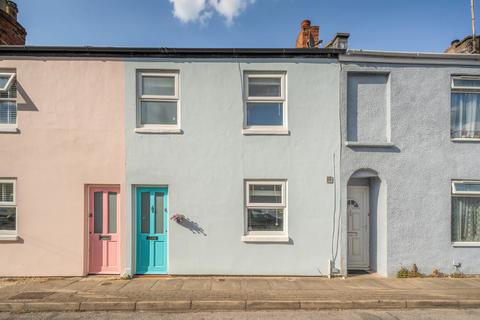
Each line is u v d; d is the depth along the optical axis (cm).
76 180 761
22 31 938
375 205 813
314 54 782
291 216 768
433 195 779
